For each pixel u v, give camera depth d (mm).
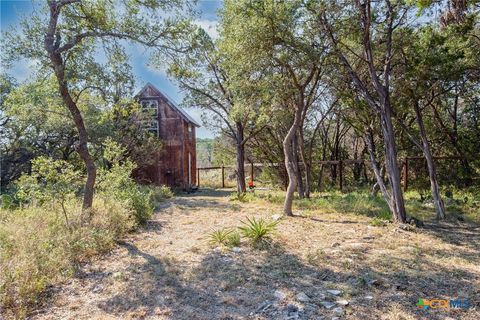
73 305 3070
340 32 6648
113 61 6301
